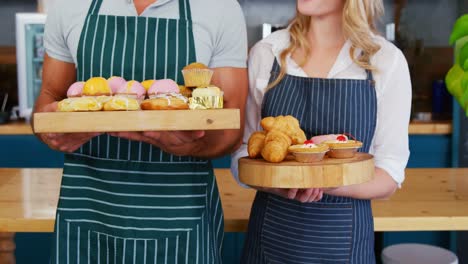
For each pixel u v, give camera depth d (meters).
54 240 1.58
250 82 1.79
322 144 1.49
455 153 3.99
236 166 1.80
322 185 1.41
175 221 1.56
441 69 4.68
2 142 3.96
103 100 1.40
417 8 4.69
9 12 4.66
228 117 1.34
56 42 1.64
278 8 4.77
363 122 1.66
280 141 1.48
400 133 1.67
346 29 1.66
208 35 1.58
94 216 1.58
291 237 1.64
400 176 1.65
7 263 2.12
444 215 1.82
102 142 1.56
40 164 3.99
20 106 4.29
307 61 1.73
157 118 1.33
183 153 1.50
